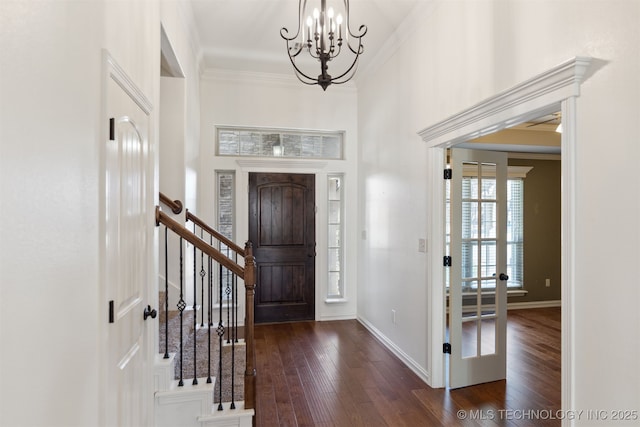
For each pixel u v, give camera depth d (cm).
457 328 292
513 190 565
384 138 399
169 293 333
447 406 264
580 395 162
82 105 117
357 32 359
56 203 101
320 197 489
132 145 170
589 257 159
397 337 362
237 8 322
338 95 493
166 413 211
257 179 475
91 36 125
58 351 103
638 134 139
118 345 150
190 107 364
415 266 324
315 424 241
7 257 80
